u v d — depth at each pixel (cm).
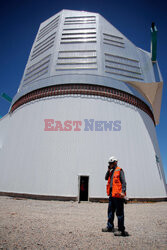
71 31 2447
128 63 2250
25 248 329
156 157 1884
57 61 2152
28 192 1490
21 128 1888
